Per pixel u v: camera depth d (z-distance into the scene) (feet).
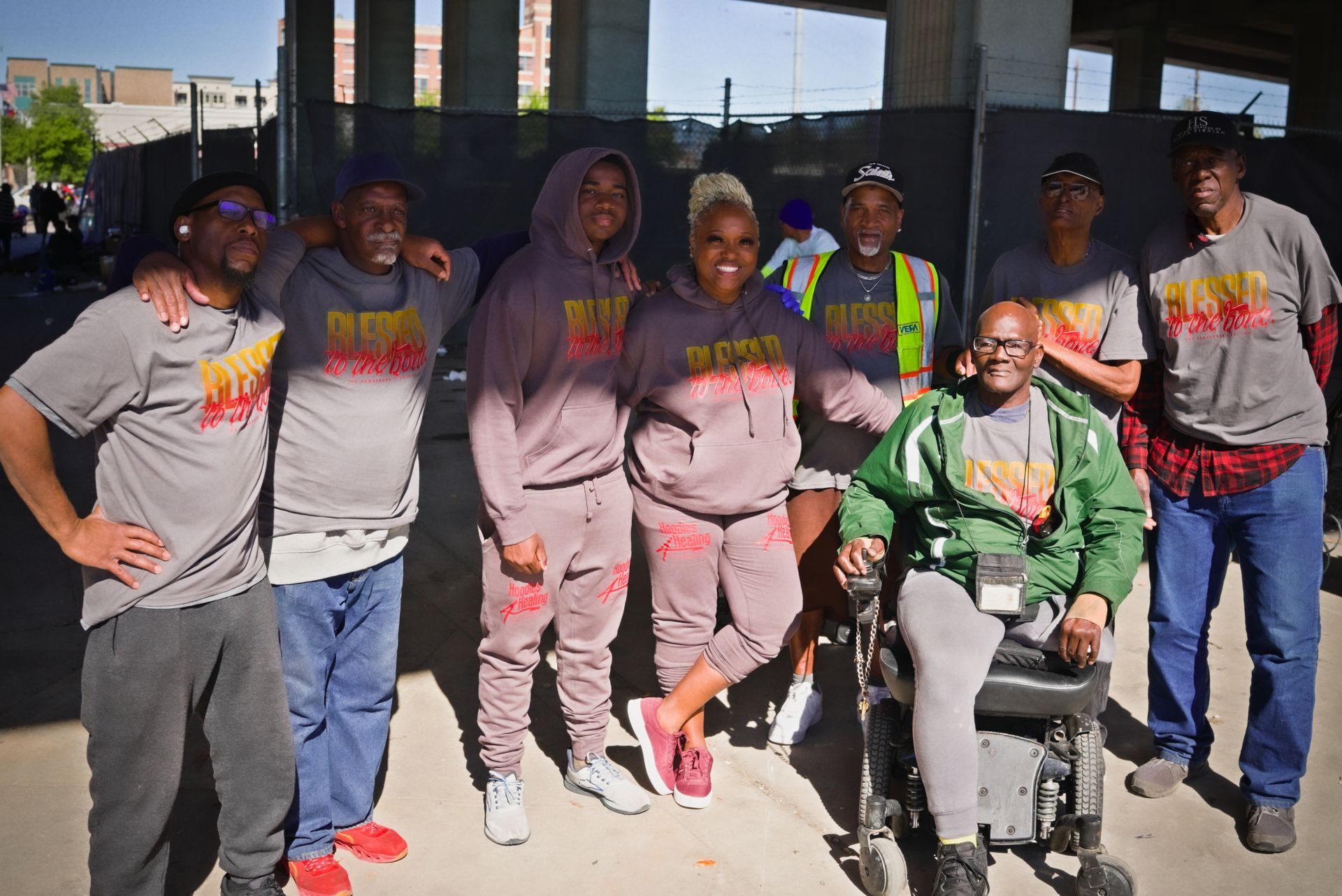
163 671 8.57
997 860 10.95
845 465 13.12
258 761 9.28
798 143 33.01
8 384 7.84
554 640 16.56
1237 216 11.35
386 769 12.59
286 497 9.77
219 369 8.46
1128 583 10.30
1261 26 126.11
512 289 10.55
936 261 29.94
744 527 11.76
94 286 69.31
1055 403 10.75
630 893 10.36
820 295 13.39
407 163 34.88
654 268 35.96
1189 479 11.95
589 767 12.00
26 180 291.17
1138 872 10.86
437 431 29.78
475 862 10.83
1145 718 14.20
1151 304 11.94
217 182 8.30
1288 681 11.31
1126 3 115.24
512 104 81.05
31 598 17.06
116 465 8.38
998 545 10.48
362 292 9.88
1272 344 11.28
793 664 13.87
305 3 94.32
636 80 63.77
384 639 10.65
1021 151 29.53
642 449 11.94
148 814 8.89
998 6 35.65
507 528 10.64
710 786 11.97
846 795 12.24
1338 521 20.75
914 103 37.60
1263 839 11.23
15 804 11.44
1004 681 9.92
